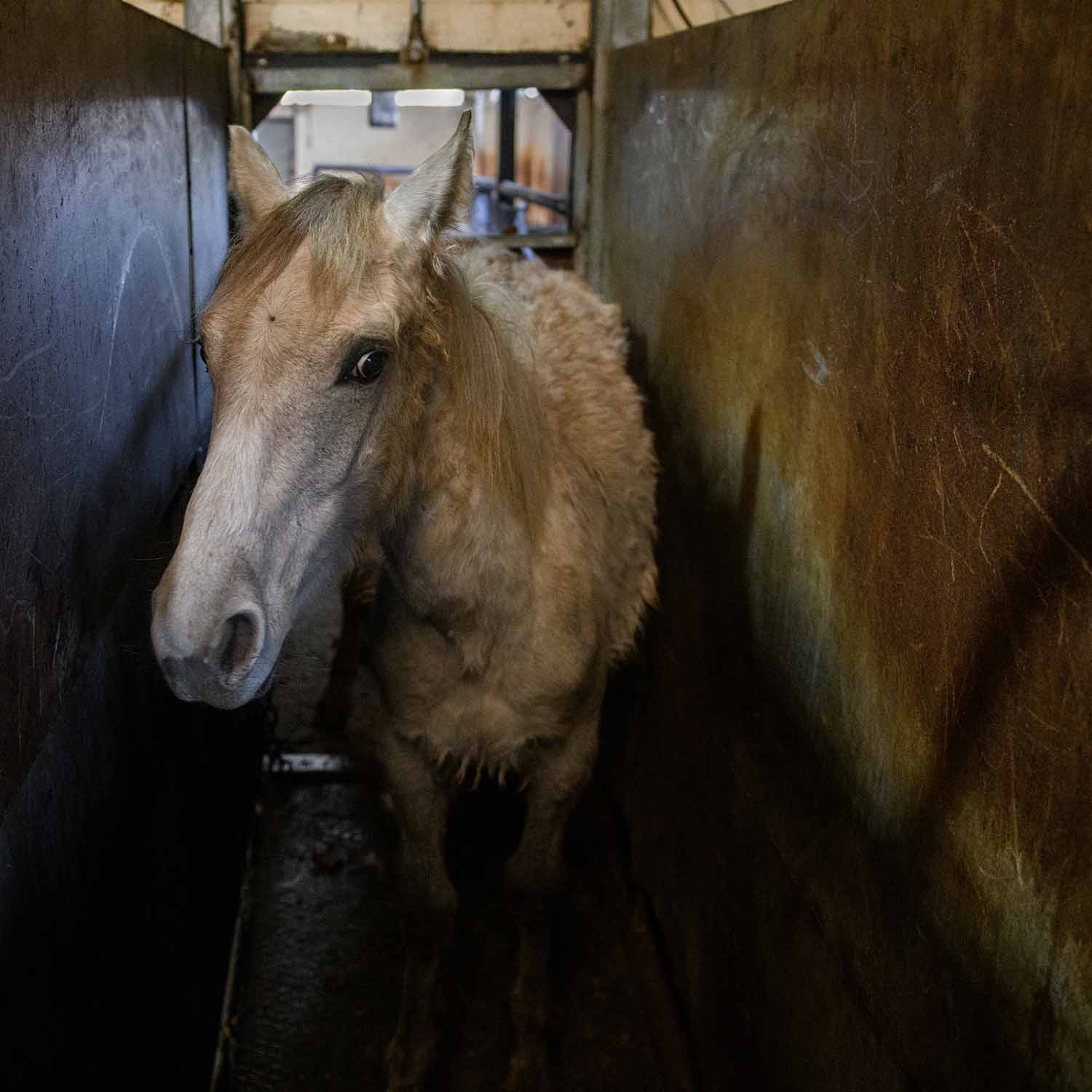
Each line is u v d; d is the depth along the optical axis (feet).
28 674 3.43
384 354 4.13
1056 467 2.93
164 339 6.04
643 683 8.57
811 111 4.83
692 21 10.63
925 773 3.83
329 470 4.14
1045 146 2.94
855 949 4.51
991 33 3.22
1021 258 3.07
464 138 4.36
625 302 9.56
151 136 5.91
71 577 4.00
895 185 3.95
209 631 3.66
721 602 6.52
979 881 3.45
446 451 4.91
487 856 8.82
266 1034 7.32
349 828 9.26
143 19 5.78
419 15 10.30
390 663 5.68
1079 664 2.85
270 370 3.88
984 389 3.32
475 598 5.30
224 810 7.84
